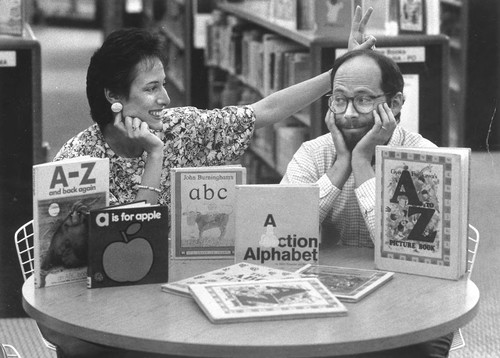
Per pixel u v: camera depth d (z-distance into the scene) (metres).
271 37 6.42
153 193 3.08
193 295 2.46
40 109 4.96
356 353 2.23
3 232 4.91
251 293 2.46
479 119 8.07
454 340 3.10
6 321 4.83
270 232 2.78
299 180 3.20
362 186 2.98
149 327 2.31
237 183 2.88
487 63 8.09
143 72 3.10
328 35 5.15
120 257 2.61
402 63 5.13
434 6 5.16
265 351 2.19
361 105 3.00
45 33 14.09
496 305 5.00
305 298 2.44
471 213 6.34
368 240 3.14
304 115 5.86
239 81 7.48
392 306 2.46
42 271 2.61
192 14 8.30
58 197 2.60
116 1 13.04
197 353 2.21
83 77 11.52
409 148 2.69
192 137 3.31
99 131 3.21
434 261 2.69
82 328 2.32
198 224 2.88
